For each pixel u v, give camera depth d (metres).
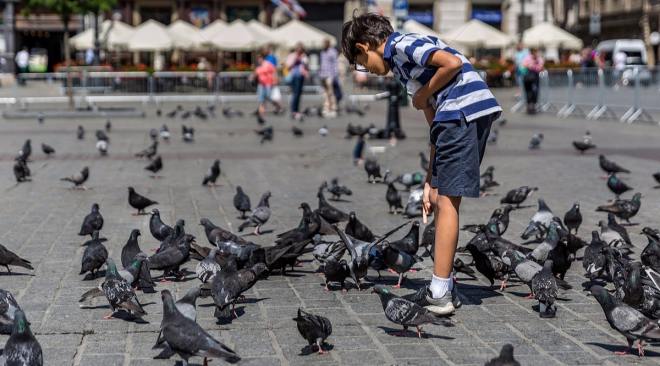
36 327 6.82
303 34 46.28
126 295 6.86
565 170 16.77
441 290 7.10
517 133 25.19
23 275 8.49
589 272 8.13
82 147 21.09
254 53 53.56
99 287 6.94
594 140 22.83
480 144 7.01
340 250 8.34
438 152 6.97
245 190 14.22
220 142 22.61
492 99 6.93
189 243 8.26
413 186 14.66
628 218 11.29
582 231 10.84
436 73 6.80
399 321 6.54
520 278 7.68
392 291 8.02
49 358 6.13
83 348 6.36
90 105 37.94
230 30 46.19
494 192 14.06
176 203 12.88
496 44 48.81
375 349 6.39
